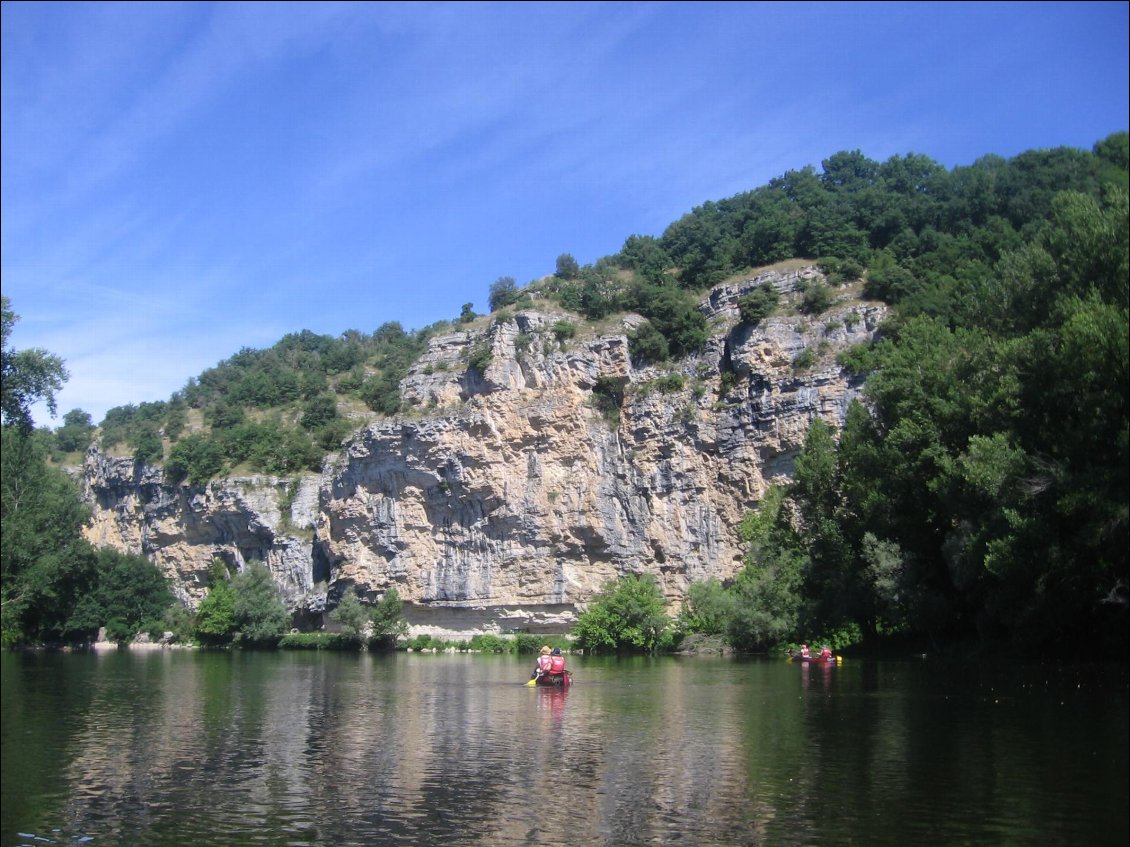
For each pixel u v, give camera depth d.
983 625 53.25
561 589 105.12
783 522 75.50
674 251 135.50
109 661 85.62
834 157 141.00
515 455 109.31
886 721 31.91
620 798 22.86
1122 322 41.00
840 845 18.83
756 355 99.31
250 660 85.94
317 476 126.56
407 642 106.50
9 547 78.12
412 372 119.56
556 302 118.19
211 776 27.05
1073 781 22.97
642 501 104.44
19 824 22.42
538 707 40.75
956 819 20.17
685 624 89.44
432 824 21.30
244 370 172.50
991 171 112.00
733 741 29.67
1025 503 43.53
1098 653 46.31
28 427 61.41
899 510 60.06
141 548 138.12
